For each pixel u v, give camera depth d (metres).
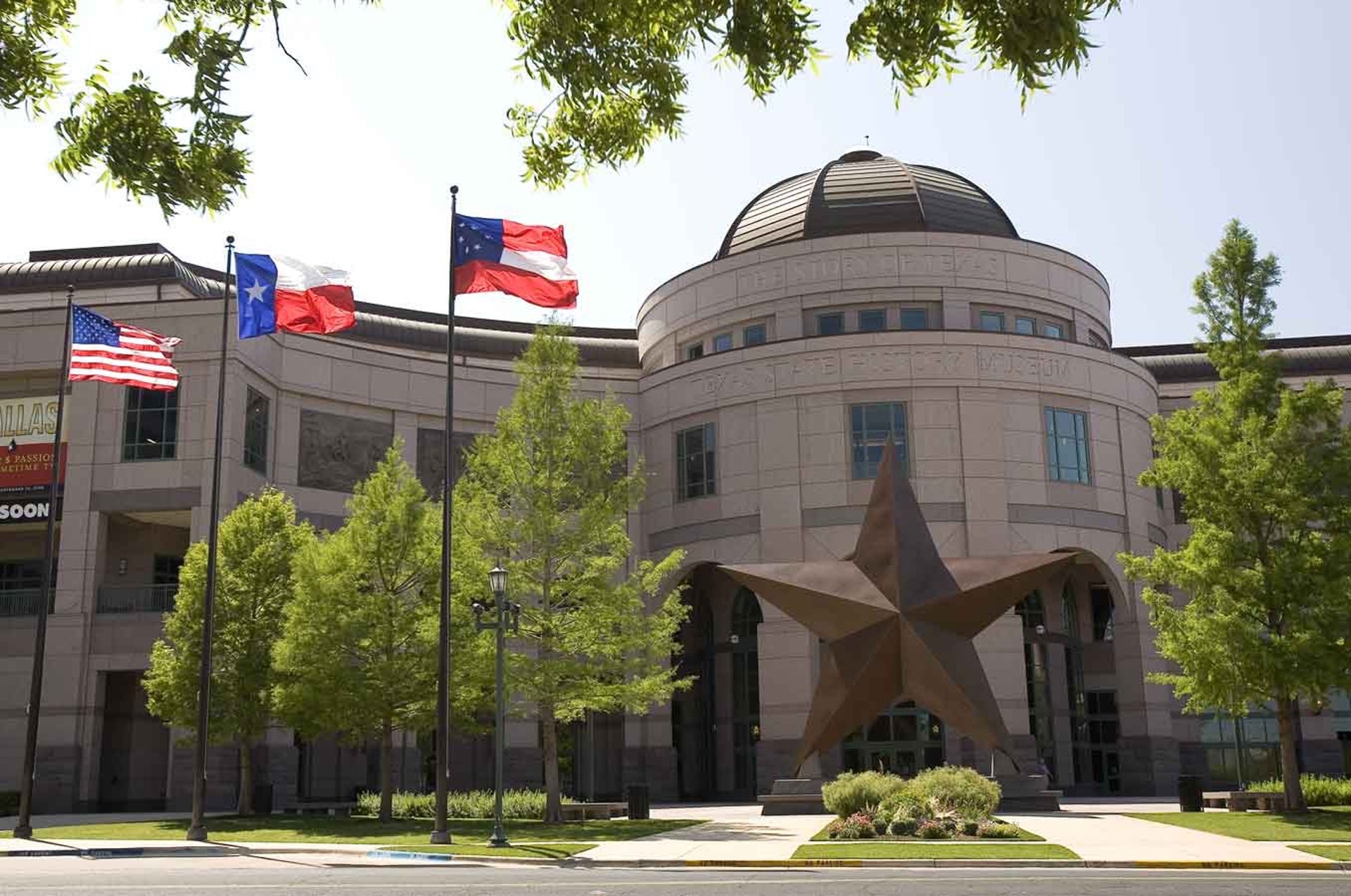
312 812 43.56
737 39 7.71
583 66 8.55
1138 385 53.56
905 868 20.48
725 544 50.41
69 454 46.16
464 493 36.16
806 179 62.06
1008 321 53.94
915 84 7.74
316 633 33.41
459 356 59.94
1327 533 32.09
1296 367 62.88
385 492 35.31
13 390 47.53
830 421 49.47
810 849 23.25
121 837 29.44
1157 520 53.69
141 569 48.53
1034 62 6.91
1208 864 20.02
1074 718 52.00
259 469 47.88
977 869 20.31
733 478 50.72
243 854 25.20
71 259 56.34
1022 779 35.69
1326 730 54.19
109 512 45.91
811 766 46.81
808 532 48.94
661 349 58.88
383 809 33.75
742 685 52.19
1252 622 31.06
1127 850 22.53
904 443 48.94
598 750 53.03
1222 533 31.34
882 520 33.31
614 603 34.38
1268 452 31.72
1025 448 49.34
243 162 8.10
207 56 7.84
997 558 33.25
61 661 44.28
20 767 43.75
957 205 58.53
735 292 55.50
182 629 36.75
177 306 46.41
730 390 51.41
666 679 35.56
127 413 46.19
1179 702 53.97
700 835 28.16
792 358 50.34
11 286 53.00
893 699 32.50
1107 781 52.81
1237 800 34.12
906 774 47.09
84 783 43.59
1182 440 32.84
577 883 17.42
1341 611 29.47
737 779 51.78
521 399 35.22
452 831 29.97
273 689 35.78
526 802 35.62
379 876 19.39
